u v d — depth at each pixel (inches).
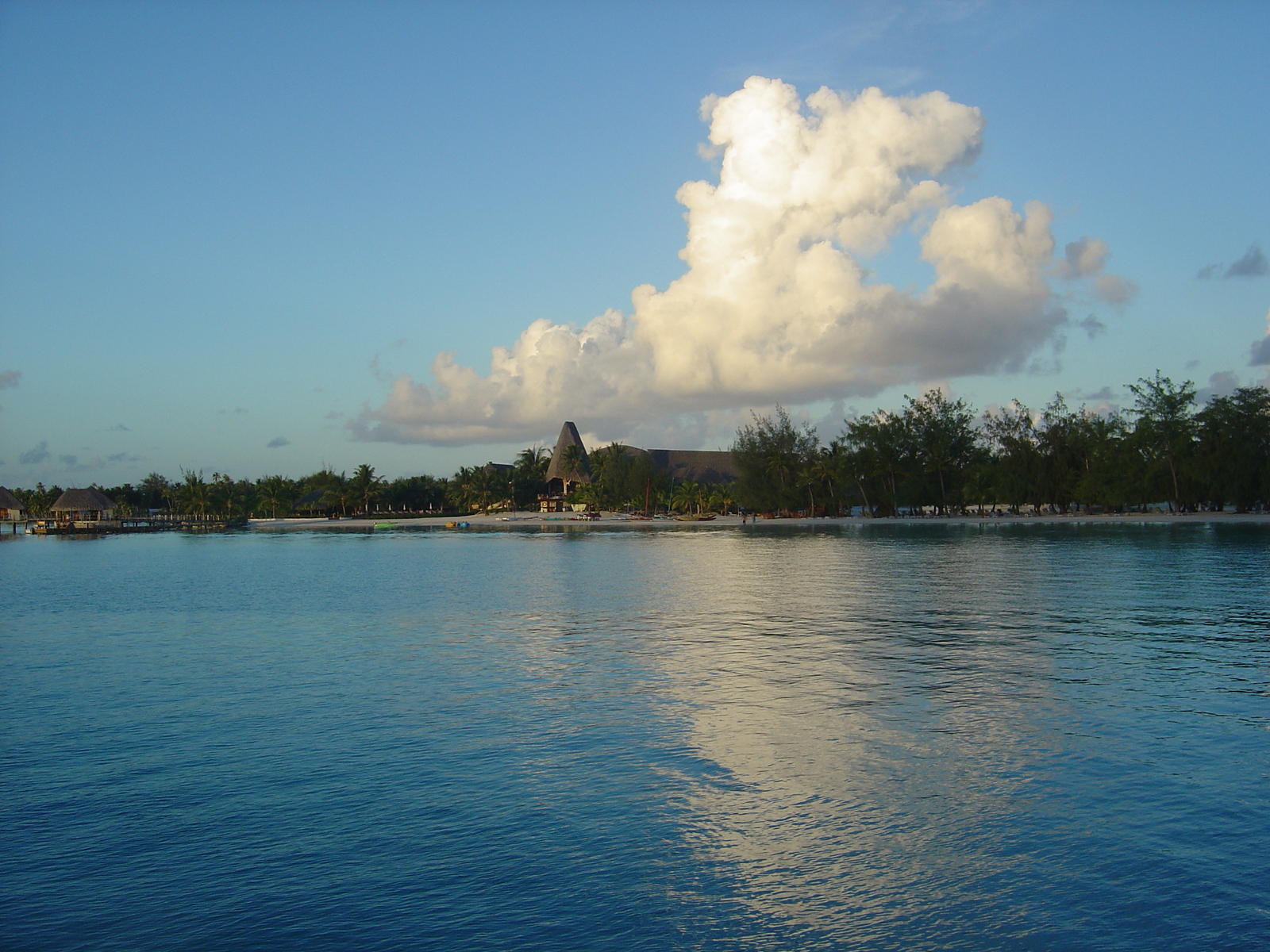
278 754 594.9
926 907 362.0
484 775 537.3
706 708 693.3
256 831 457.4
